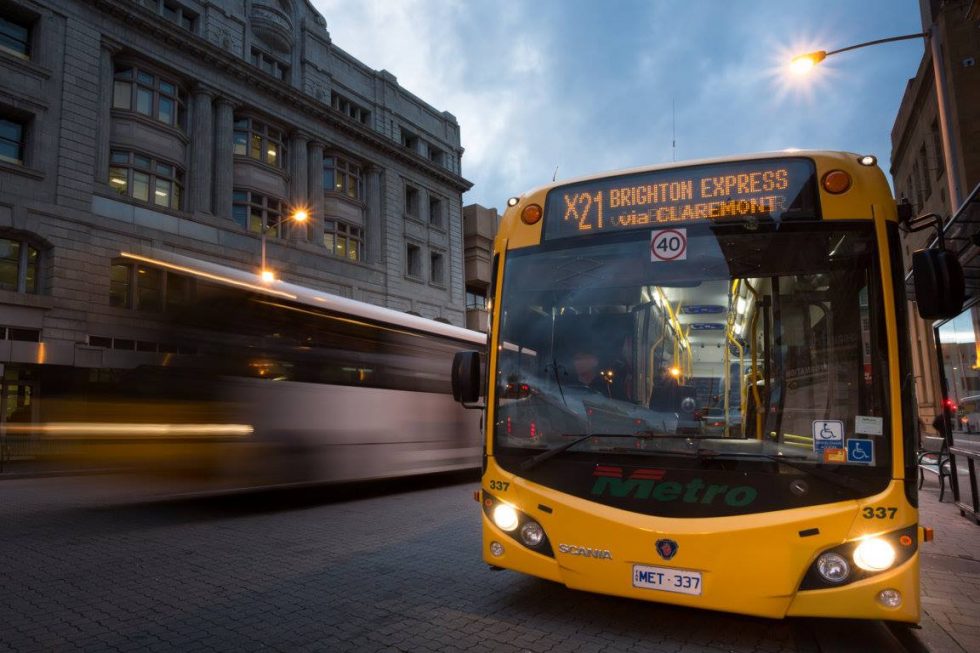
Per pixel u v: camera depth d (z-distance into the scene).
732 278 4.52
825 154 4.55
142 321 9.41
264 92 29.73
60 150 22.38
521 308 5.03
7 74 21.48
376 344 11.59
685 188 4.80
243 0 30.16
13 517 9.37
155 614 4.89
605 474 4.35
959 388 9.35
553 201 5.18
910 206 4.49
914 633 4.27
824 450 3.99
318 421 10.27
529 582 5.73
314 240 31.72
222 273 9.60
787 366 4.23
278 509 10.20
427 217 38.97
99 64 23.91
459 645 4.25
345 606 5.07
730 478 4.06
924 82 23.78
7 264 21.36
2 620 4.75
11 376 21.14
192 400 9.10
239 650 4.18
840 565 3.78
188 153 26.83
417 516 9.47
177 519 9.20
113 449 9.18
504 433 4.78
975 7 18.61
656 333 4.58
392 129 37.53
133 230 24.05
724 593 3.90
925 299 4.04
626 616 4.80
